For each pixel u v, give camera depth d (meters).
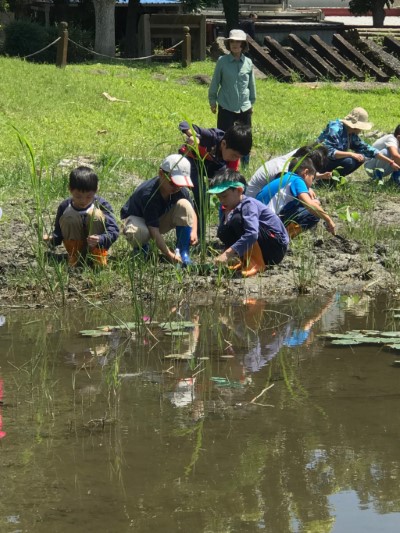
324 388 4.83
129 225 7.34
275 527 3.24
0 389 4.76
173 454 3.89
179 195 7.45
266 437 4.10
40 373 5.04
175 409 4.46
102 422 4.26
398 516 3.34
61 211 7.40
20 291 6.88
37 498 3.46
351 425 4.27
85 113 16.20
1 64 19.33
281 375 5.05
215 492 3.52
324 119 18.58
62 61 20.73
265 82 22.33
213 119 17.17
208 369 5.16
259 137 14.51
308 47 24.08
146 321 6.22
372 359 5.40
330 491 3.54
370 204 10.17
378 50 24.59
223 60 13.05
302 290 7.19
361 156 10.86
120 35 31.98
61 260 7.49
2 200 9.23
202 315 6.41
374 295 7.16
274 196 8.04
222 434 4.13
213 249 7.68
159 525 3.25
